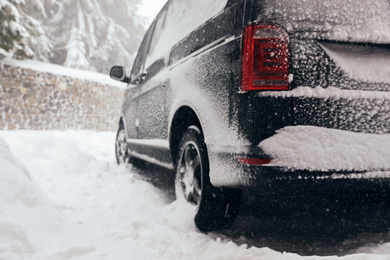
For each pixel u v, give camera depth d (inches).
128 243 94.4
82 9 946.1
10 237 76.8
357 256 76.1
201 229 105.0
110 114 639.1
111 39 984.3
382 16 89.0
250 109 83.0
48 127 527.5
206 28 108.3
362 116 83.0
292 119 80.7
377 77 85.5
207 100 100.4
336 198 90.4
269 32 83.8
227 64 92.4
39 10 653.9
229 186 92.1
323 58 83.3
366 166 81.0
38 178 174.9
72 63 854.5
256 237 104.8
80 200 142.1
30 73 503.8
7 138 259.8
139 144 179.3
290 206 99.9
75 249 84.2
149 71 168.6
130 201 140.2
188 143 115.1
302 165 79.1
